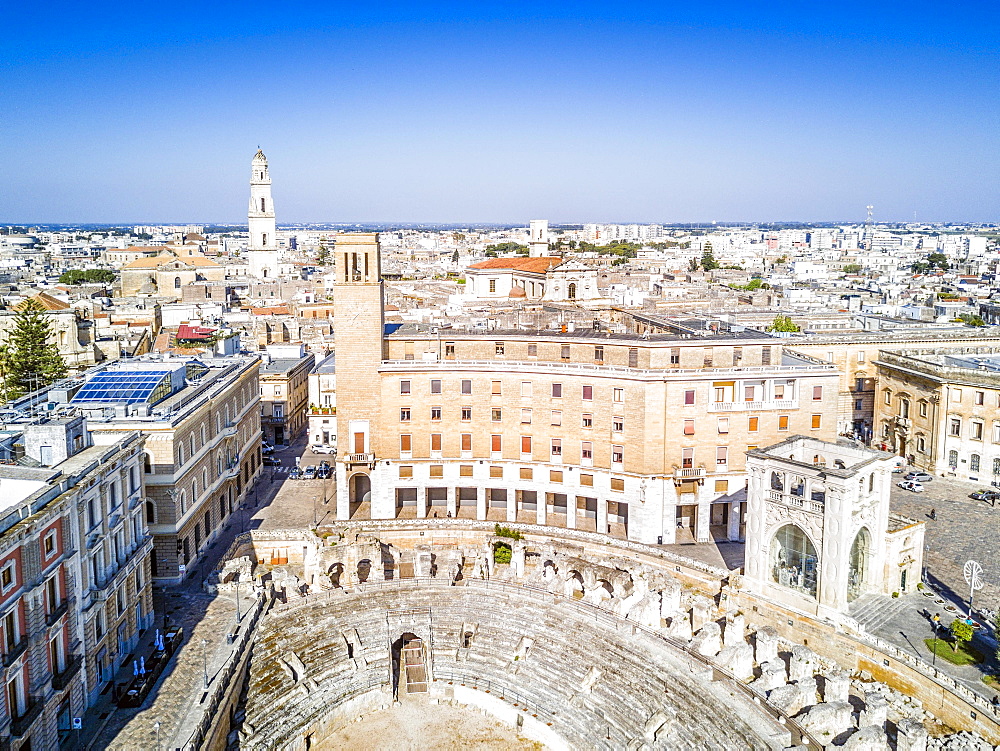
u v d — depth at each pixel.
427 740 72.69
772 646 75.12
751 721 64.88
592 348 109.00
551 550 100.62
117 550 73.31
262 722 70.69
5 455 68.06
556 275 188.38
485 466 112.88
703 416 103.88
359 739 72.81
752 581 84.62
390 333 117.12
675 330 123.00
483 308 180.38
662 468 103.81
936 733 66.12
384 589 87.94
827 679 68.25
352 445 112.12
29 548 57.19
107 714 65.19
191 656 74.12
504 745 72.19
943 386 122.50
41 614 58.16
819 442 86.19
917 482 118.44
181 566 90.50
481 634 83.69
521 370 109.81
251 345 188.62
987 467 119.12
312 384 148.75
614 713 71.62
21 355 143.12
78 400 91.06
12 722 55.19
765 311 188.38
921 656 71.62
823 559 77.06
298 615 83.31
